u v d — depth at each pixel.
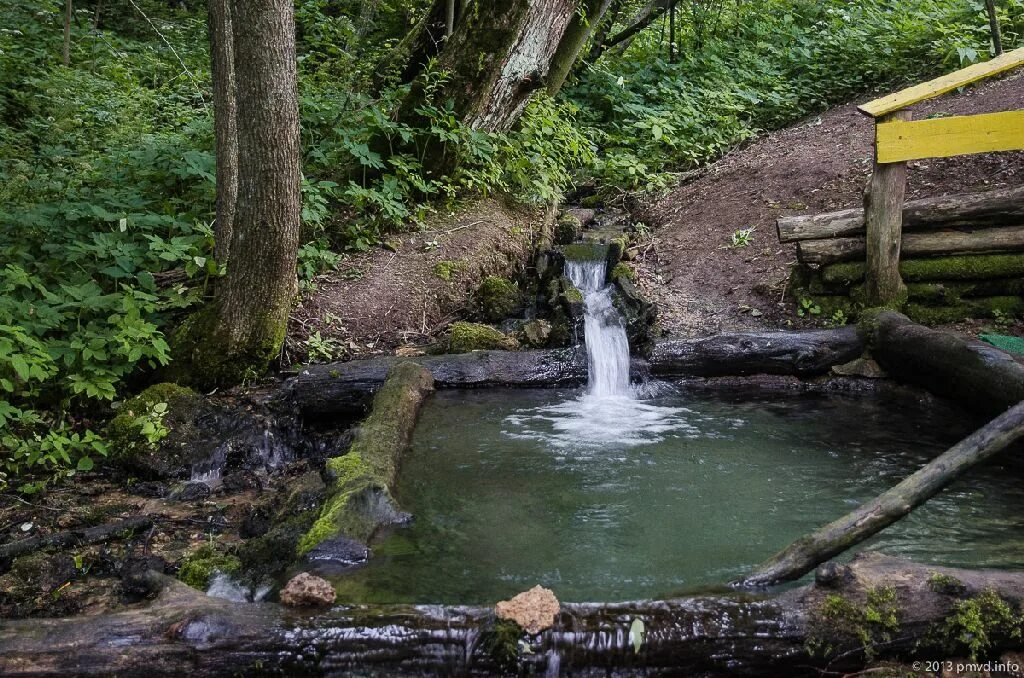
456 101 8.38
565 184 9.62
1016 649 2.72
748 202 8.45
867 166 8.06
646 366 6.16
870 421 5.35
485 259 7.82
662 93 11.20
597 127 10.89
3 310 4.95
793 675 2.70
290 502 4.09
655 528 3.82
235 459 4.94
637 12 12.94
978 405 5.12
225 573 3.46
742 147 10.38
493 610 2.77
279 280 5.82
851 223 6.45
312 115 8.03
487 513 3.99
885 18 11.62
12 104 8.66
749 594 2.87
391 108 8.95
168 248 5.80
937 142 5.95
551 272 7.62
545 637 2.67
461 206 8.51
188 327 5.88
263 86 5.41
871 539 3.61
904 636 2.71
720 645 2.68
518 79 8.62
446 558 3.51
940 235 6.21
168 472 4.76
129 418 5.06
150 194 7.04
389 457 4.44
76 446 4.67
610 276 7.57
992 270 6.12
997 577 2.84
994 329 6.01
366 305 6.84
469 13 8.41
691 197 9.12
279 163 5.55
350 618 2.73
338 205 7.88
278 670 2.65
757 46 11.98
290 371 5.97
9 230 6.17
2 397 5.10
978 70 5.90
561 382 6.14
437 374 6.04
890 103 5.91
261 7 5.29
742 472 4.52
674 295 7.29
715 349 6.15
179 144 7.44
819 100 10.95
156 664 2.62
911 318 6.23
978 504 3.99
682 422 5.41
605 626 2.69
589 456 4.77
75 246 5.96
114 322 5.33
